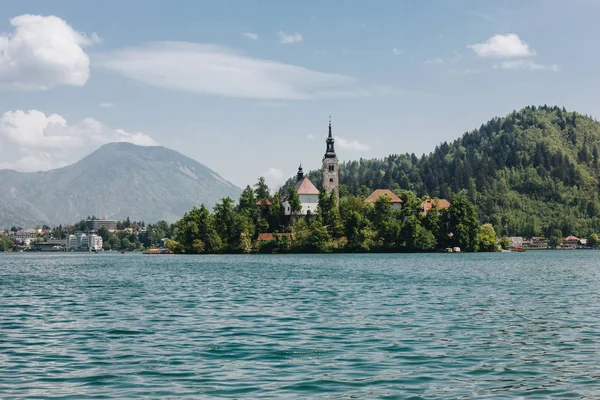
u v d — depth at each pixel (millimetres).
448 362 30062
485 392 24672
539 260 177625
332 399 23688
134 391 24797
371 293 67000
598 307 52750
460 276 98062
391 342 35438
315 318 45844
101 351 32969
